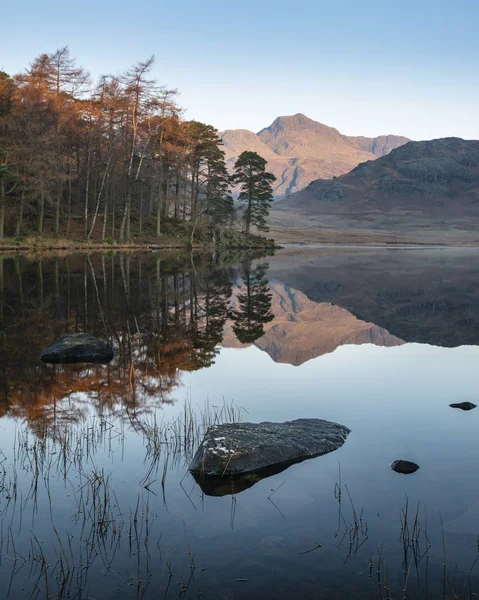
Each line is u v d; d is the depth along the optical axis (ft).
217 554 14.75
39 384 31.55
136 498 17.97
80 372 34.58
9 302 65.41
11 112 165.48
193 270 124.88
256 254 216.95
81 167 199.82
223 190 242.99
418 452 21.70
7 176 144.77
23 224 180.24
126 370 35.42
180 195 238.48
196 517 16.70
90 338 39.86
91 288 80.53
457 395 30.48
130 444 22.67
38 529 16.02
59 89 182.29
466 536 15.53
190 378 33.94
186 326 54.29
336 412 27.22
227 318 61.46
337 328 56.70
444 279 117.80
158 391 30.81
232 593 13.24
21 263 118.21
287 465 20.59
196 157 230.89
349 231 528.63
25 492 18.29
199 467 20.02
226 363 38.58
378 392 31.14
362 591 13.32
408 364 39.17
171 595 13.16
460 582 13.57
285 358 40.86
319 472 19.92
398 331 54.70
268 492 18.38
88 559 14.53
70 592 13.24
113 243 181.88
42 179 159.53
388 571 14.02
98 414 26.50
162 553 14.82
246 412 27.17
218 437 21.44
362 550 14.92
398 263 173.78
